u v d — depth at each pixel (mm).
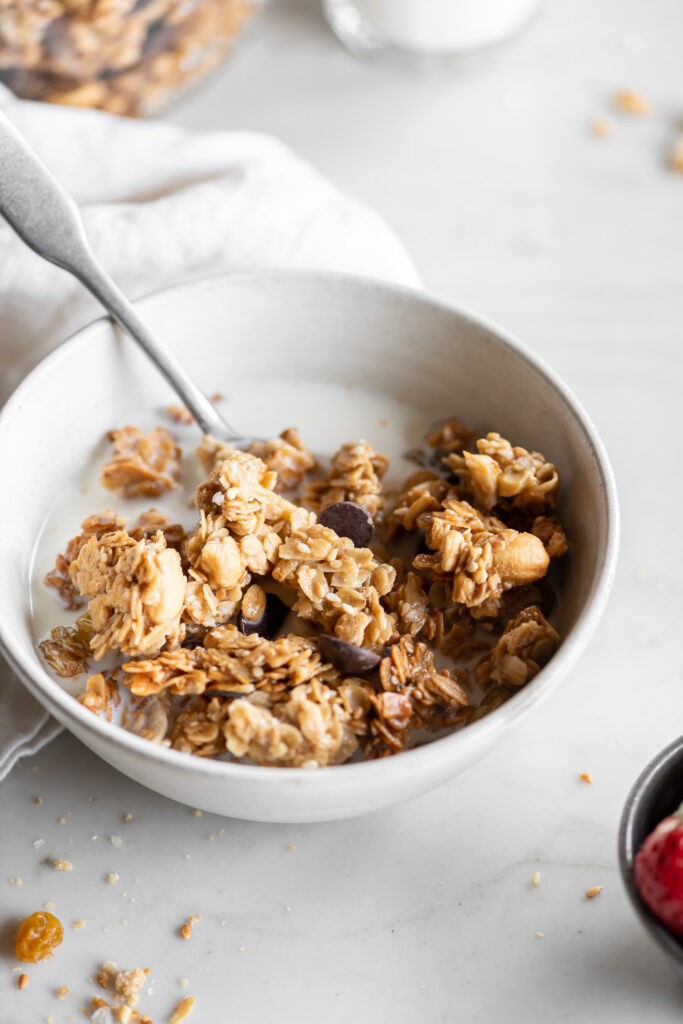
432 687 368
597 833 384
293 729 352
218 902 374
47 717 392
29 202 403
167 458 419
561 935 369
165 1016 358
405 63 553
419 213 514
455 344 419
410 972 364
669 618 421
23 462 399
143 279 452
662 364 476
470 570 374
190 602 370
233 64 551
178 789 347
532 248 505
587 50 562
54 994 361
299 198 458
